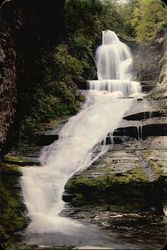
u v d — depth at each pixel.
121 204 8.30
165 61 16.28
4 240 5.92
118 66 19.62
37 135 10.64
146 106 11.86
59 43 13.38
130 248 5.68
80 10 16.52
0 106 7.34
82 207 8.15
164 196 8.36
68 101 13.21
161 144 9.79
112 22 21.50
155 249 5.64
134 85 16.17
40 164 9.30
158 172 8.56
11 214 6.84
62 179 8.84
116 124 10.99
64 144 10.59
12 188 7.59
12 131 8.87
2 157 8.64
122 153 9.72
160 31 18.42
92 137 10.83
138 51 19.77
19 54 8.15
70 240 6.05
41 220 7.05
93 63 18.08
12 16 7.49
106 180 8.56
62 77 13.72
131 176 8.59
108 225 7.08
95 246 5.71
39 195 7.94
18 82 8.41
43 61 10.82
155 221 7.42
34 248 5.58
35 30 8.80
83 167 9.37
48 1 8.56
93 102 14.11
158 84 15.58
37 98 11.43
